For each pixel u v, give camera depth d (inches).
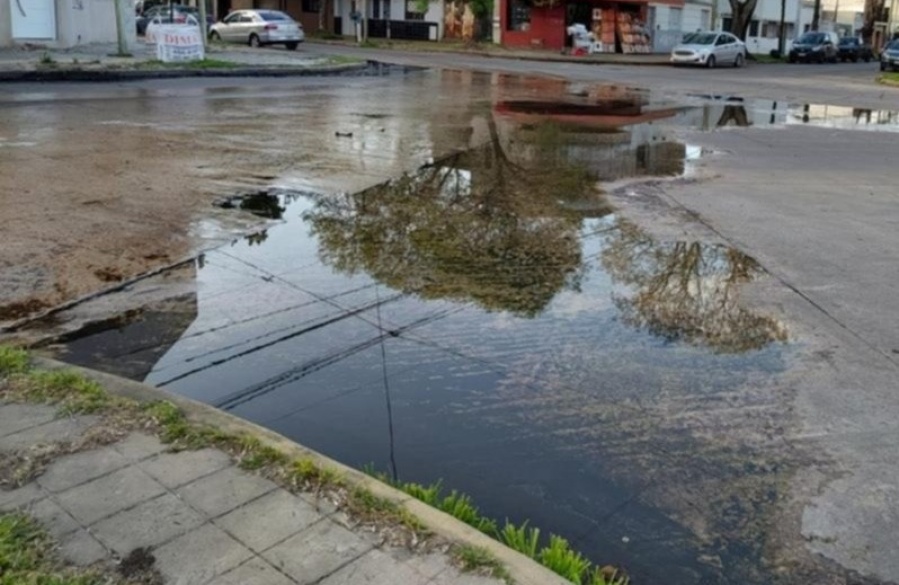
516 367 171.5
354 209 297.4
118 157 363.9
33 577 93.5
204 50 912.3
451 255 247.0
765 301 210.4
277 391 159.5
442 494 126.2
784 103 794.2
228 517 106.0
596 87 909.2
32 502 107.7
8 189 290.8
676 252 253.0
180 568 96.7
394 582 95.0
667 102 765.3
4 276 207.9
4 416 128.9
